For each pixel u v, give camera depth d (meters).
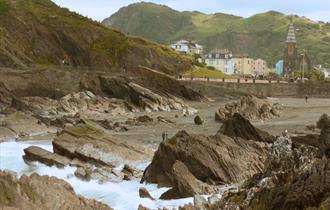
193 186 36.00
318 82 157.38
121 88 114.44
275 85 154.12
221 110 84.81
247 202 26.58
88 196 35.88
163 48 177.25
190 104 122.12
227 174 39.38
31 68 135.38
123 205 33.72
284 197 23.83
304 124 73.38
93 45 165.25
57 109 98.75
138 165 45.44
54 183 30.22
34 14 166.38
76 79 130.00
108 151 46.19
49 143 59.72
